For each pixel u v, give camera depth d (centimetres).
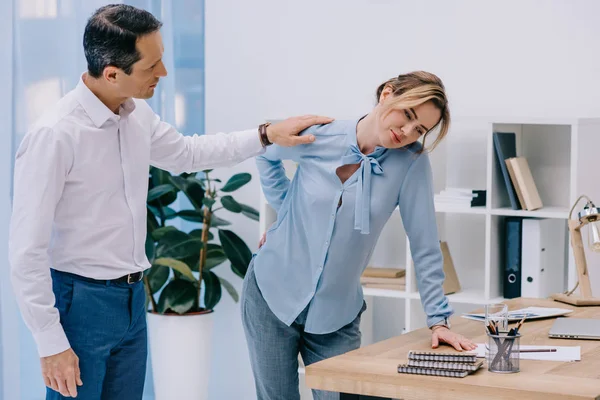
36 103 400
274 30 417
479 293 364
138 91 230
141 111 246
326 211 240
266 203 386
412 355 202
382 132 228
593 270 338
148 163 243
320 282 244
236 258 400
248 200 430
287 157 258
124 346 243
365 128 238
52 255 231
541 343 222
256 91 423
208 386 418
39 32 401
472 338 227
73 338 230
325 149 244
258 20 420
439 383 185
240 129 427
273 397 261
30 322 221
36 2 400
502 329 194
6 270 399
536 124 367
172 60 427
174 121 430
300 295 249
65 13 404
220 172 433
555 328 234
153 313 399
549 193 367
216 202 434
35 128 222
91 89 229
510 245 349
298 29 412
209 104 432
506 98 372
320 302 247
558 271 365
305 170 249
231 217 432
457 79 381
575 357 204
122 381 244
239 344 436
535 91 366
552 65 362
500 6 370
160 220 415
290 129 249
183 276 415
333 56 405
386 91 234
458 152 383
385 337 403
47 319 221
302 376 388
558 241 363
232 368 438
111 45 220
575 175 324
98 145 229
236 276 434
